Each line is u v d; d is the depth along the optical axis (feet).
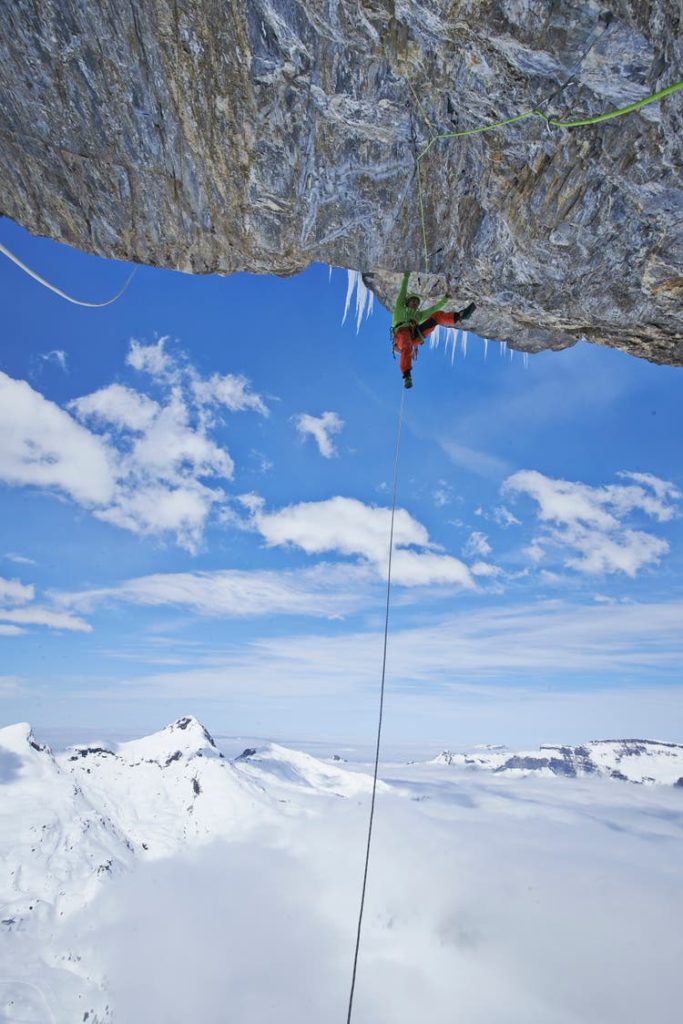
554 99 25.41
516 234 31.04
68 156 30.04
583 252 30.91
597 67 23.80
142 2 24.17
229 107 27.55
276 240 32.96
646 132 25.38
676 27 21.68
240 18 24.47
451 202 30.76
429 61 25.53
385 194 30.81
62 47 25.85
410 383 35.32
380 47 25.18
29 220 33.50
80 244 34.30
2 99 28.17
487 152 28.30
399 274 42.96
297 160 29.40
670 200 27.45
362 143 28.94
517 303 35.01
